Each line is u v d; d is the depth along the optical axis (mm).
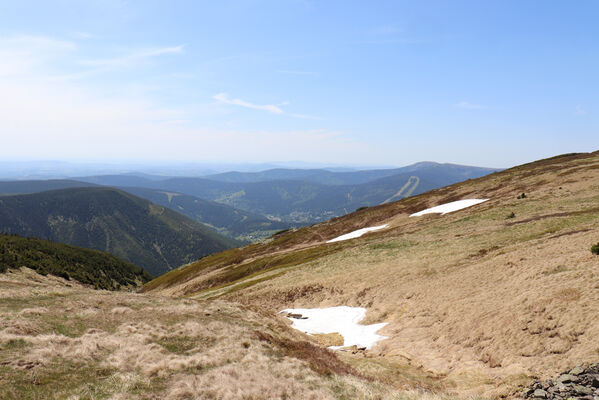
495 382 17875
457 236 52625
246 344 21969
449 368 21828
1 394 11594
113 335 20609
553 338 19266
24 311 22344
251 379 16250
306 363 20172
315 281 49406
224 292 64938
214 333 23625
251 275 79062
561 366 16812
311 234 110375
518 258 32750
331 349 27188
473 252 41531
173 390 13977
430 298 33281
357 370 21531
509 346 20828
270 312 38812
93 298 29984
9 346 16281
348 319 36656
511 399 15562
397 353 25766
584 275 23594
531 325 21234
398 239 62719
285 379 16922
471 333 24250
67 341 18281
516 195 71375
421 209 94375
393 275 42719
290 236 117938
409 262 45688
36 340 17500
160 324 24469
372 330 32625
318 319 38188
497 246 41094
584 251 28234
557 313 20781
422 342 26641
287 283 53062
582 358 16484
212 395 14242
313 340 30672
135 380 14547
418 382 19672
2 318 20047
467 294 30328
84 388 13141
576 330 18641
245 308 35438
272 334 26641
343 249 70688
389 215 99375
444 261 41656
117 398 12625
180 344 21109
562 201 55312
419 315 31562
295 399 14750
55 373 14250
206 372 16766
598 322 18312
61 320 22266
